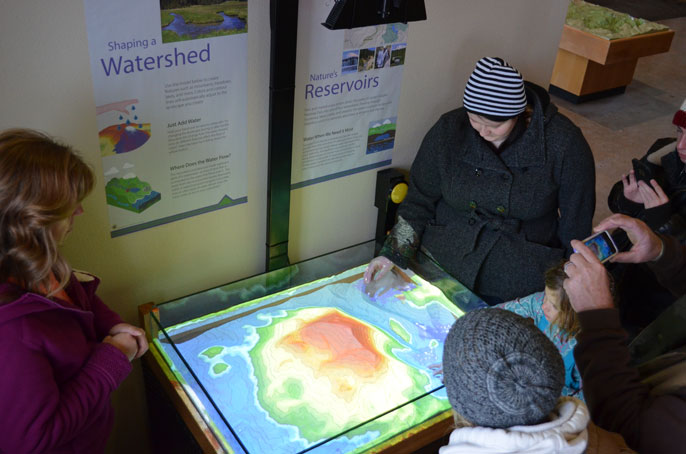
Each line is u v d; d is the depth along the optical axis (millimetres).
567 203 2131
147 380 2125
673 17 8258
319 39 2057
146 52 1761
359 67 2203
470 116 1975
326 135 2279
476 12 2389
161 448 2215
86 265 1993
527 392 967
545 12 2588
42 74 1647
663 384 1212
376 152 2459
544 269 2221
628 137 5242
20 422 1264
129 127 1842
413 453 1799
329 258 2312
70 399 1341
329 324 2076
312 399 1791
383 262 2309
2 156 1197
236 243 2301
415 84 2396
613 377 1201
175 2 1736
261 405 1754
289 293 2211
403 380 1875
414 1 1833
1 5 1521
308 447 1640
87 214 1904
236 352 1928
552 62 2777
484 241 2227
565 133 2033
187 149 1985
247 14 1874
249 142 2104
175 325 1999
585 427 1023
